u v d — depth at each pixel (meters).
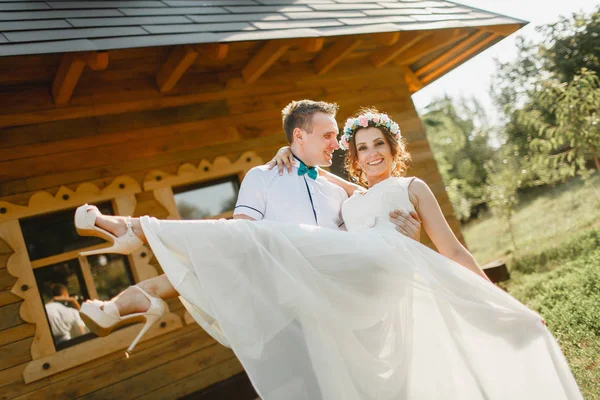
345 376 2.73
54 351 4.79
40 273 4.98
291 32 5.45
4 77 4.90
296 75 6.73
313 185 3.40
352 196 3.41
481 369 2.82
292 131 3.43
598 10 9.93
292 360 2.76
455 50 7.58
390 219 3.18
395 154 3.48
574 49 10.10
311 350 2.76
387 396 2.78
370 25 6.04
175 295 2.99
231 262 2.83
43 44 4.33
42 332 4.76
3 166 4.92
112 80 5.54
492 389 2.79
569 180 14.34
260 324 2.77
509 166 12.21
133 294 2.84
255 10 6.03
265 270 2.84
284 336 2.78
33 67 4.85
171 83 5.55
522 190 15.88
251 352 2.72
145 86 5.70
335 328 2.82
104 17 5.10
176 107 5.84
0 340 4.63
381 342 2.90
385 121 3.43
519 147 12.07
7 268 4.75
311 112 3.38
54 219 5.13
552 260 8.30
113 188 5.32
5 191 4.89
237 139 6.11
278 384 2.70
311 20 5.96
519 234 12.31
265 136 6.30
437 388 2.82
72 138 5.25
